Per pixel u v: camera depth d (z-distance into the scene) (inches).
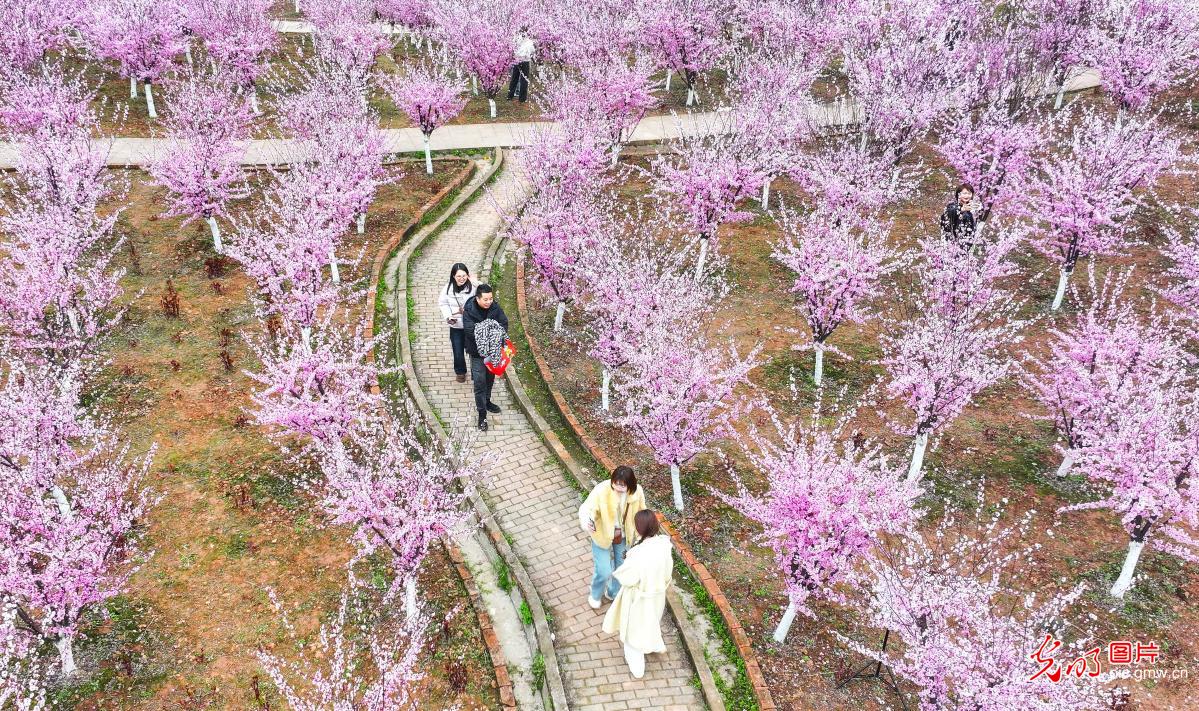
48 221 461.1
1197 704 290.2
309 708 240.7
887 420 442.6
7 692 246.7
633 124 872.9
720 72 1086.4
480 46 886.4
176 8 902.4
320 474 393.1
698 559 354.6
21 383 420.5
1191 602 335.3
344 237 636.7
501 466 411.8
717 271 597.3
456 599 331.6
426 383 473.4
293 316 441.4
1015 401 461.7
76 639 303.4
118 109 826.8
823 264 438.9
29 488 317.1
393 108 944.3
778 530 293.7
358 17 1015.0
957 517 376.8
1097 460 355.3
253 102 877.8
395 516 296.2
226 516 366.0
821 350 458.6
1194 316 455.2
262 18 933.2
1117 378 349.7
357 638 310.2
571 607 331.3
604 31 897.5
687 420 364.8
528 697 294.5
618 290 423.2
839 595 295.4
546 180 567.8
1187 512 303.9
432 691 291.0
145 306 523.2
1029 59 727.7
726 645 315.3
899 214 685.3
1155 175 545.0
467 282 439.5
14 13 826.2
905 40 698.2
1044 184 534.0
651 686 298.7
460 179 754.8
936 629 251.9
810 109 763.4
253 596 326.3
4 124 733.3
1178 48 708.0
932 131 837.8
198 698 283.9
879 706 290.8
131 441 404.8
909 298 556.1
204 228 628.1
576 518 380.5
